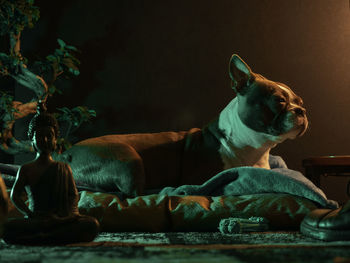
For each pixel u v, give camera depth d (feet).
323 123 12.75
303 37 13.01
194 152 8.68
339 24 12.99
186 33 13.21
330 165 8.91
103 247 4.02
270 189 6.67
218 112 12.94
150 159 8.56
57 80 13.29
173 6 13.33
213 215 6.14
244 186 6.87
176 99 13.05
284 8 13.09
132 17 13.41
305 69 12.92
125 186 7.70
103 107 13.19
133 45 13.33
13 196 4.51
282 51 13.00
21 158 12.94
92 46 13.41
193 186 7.13
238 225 5.53
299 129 7.73
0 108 11.64
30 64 13.43
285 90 8.08
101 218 6.05
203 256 3.18
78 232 4.38
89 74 13.32
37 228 4.31
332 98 12.81
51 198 4.55
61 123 13.00
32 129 4.78
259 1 13.15
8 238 4.32
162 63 13.20
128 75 13.25
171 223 6.20
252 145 8.31
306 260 2.88
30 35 13.52
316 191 6.33
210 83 13.03
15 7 11.43
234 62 8.34
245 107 8.04
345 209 4.42
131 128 13.09
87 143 8.50
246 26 13.12
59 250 3.74
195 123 12.96
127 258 3.11
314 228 4.73
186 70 13.11
